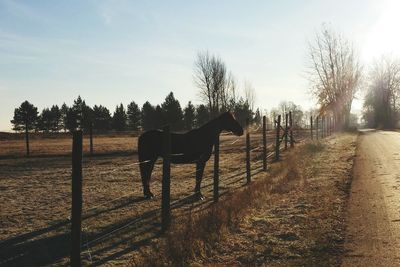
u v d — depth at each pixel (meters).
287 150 27.30
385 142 36.31
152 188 15.34
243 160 23.69
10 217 11.19
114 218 10.88
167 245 7.79
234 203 10.98
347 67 67.25
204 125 13.71
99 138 61.19
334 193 12.76
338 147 30.83
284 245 8.09
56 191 15.11
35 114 97.19
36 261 7.93
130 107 117.31
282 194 12.90
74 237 6.47
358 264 6.98
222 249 7.94
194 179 17.11
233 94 79.00
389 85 104.81
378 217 9.88
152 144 13.23
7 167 22.98
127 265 7.38
